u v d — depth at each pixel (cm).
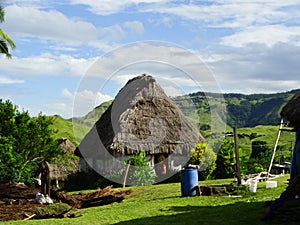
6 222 1204
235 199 1421
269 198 1359
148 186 2016
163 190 1789
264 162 2630
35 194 1684
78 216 1283
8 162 2253
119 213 1272
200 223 1041
